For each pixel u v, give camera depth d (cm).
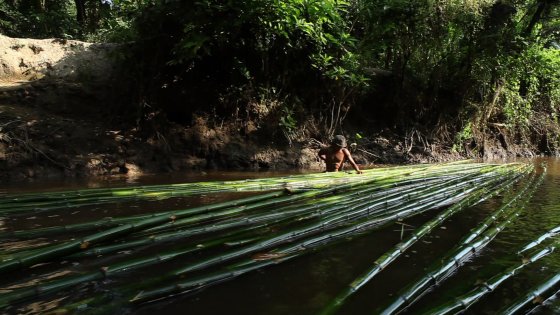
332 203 375
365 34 877
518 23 964
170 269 233
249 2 666
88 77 711
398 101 912
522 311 194
